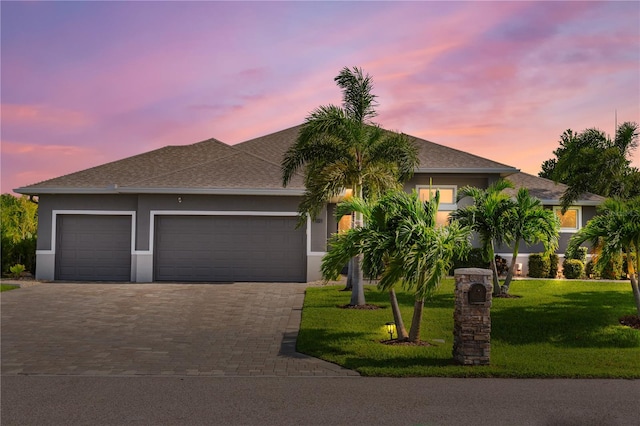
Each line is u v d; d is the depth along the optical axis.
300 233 21.73
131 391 8.31
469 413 7.31
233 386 8.61
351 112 17.19
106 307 16.00
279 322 14.14
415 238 10.91
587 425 6.89
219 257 21.69
